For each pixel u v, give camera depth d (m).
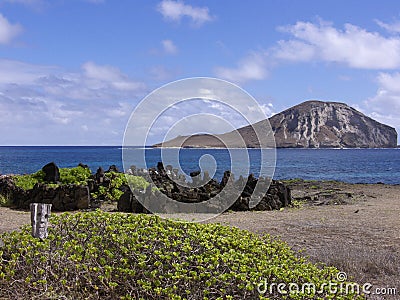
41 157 82.75
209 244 5.96
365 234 10.51
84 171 16.80
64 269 5.61
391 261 8.04
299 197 17.95
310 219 12.70
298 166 55.25
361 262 7.91
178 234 5.95
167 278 5.33
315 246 9.16
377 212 14.16
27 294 5.47
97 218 6.47
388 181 35.22
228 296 5.06
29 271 5.70
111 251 5.77
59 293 5.46
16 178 15.95
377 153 119.94
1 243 6.57
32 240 5.86
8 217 12.52
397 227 11.42
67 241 5.88
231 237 6.53
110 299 5.42
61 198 14.17
